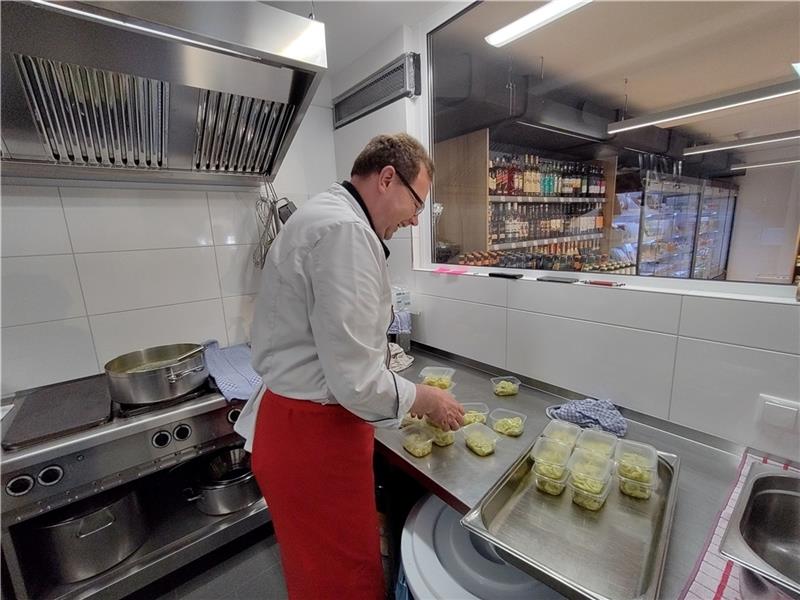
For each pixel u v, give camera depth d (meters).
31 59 0.95
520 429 1.08
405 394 0.83
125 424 1.15
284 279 0.80
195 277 1.71
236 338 1.85
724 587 0.59
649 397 1.06
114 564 1.24
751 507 0.78
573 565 0.67
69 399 1.30
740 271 0.95
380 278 0.82
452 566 0.84
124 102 1.15
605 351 1.14
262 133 1.48
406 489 1.23
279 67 1.12
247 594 1.34
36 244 1.35
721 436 0.94
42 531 1.12
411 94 1.58
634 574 0.64
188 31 0.91
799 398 0.81
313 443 0.86
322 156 2.07
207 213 1.71
